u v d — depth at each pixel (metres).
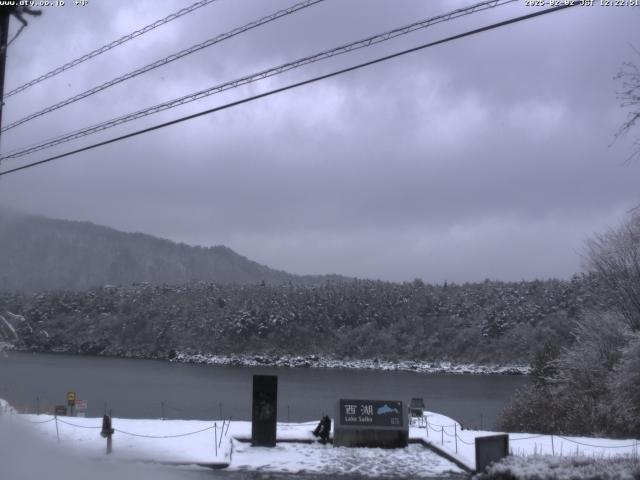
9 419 18.08
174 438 19.97
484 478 15.93
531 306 121.44
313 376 105.12
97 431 20.53
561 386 33.62
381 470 17.44
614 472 14.43
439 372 115.94
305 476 16.56
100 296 152.50
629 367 28.45
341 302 141.12
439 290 145.75
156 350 136.00
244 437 20.62
